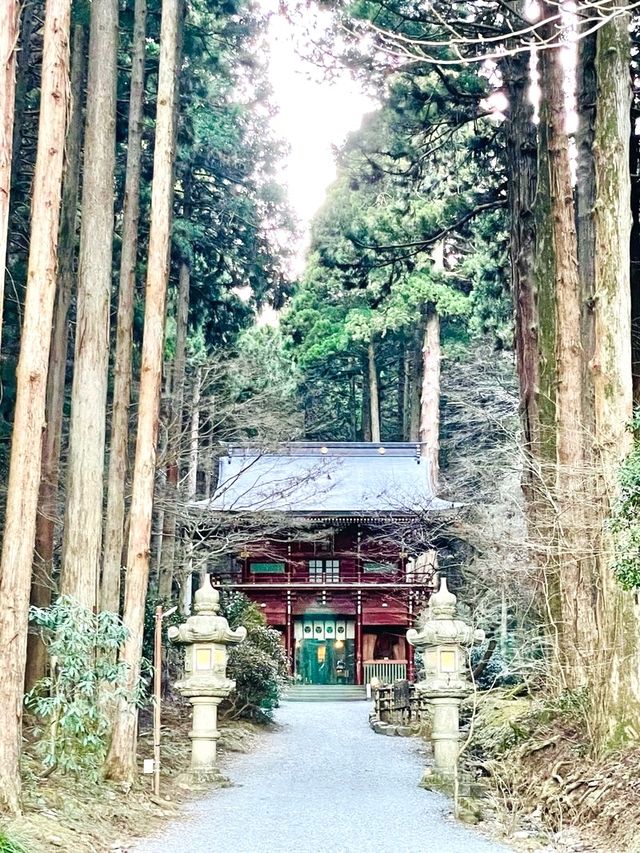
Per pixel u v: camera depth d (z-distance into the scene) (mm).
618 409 9828
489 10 13727
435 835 8656
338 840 8398
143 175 19172
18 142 15727
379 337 38250
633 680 9570
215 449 20906
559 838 8445
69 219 15406
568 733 11117
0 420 16078
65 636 9148
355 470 31516
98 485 11781
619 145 10141
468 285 32875
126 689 9953
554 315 13945
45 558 14234
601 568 9852
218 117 22266
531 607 16281
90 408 11844
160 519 19016
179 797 10820
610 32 10258
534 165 14828
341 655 31828
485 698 13781
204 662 12195
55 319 15125
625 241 10086
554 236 12711
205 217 22344
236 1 18516
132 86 14867
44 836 7406
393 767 13898
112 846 7984
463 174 18812
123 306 14188
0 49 7957
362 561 31312
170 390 21266
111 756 10414
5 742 7785
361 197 30609
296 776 12883
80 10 14922
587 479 10508
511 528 17141
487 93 15172
